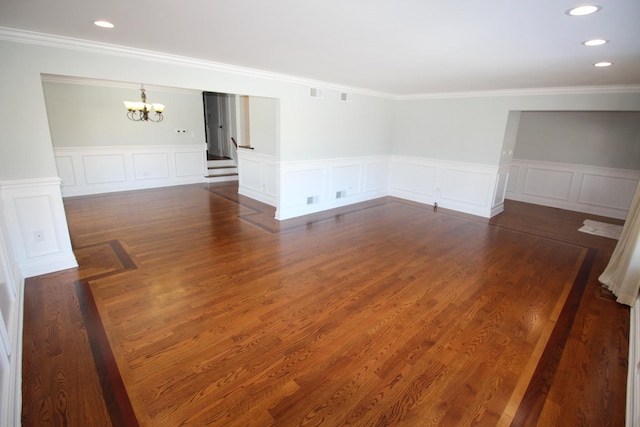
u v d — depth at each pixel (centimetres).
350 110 578
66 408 178
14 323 222
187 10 207
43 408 177
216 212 554
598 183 604
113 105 648
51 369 204
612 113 574
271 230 475
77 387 192
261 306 282
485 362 223
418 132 649
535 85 459
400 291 314
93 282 312
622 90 429
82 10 211
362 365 218
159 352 223
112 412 177
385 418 179
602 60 296
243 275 337
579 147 617
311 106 514
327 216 556
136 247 399
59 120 595
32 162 300
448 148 609
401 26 224
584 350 237
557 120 634
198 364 213
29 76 282
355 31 239
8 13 220
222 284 317
